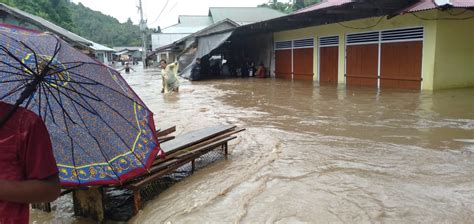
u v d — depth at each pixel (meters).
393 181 4.14
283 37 20.02
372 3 11.68
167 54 41.69
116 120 2.22
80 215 3.71
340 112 8.72
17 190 1.44
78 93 2.00
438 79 11.90
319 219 3.29
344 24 15.24
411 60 12.46
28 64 1.71
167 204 3.77
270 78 20.44
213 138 5.11
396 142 5.85
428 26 11.70
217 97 12.47
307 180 4.23
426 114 8.09
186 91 14.61
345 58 15.45
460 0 11.43
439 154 5.13
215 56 28.38
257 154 5.38
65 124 2.11
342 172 4.47
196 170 4.82
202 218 3.40
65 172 2.25
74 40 14.23
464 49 12.19
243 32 20.72
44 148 1.52
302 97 11.59
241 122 7.88
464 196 3.70
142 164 2.44
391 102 9.90
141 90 15.39
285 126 7.31
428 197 3.69
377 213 3.37
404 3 11.93
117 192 4.21
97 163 2.27
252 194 3.88
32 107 1.96
